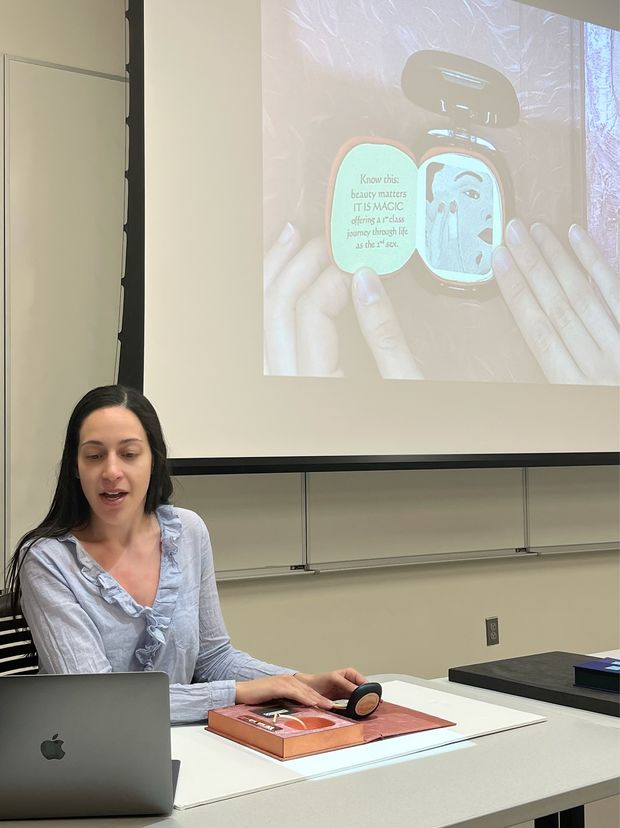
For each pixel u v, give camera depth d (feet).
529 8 12.02
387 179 10.76
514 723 4.73
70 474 5.41
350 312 10.40
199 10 9.43
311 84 10.24
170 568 5.55
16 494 9.64
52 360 9.85
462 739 4.46
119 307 10.23
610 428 12.25
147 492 5.63
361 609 11.19
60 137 9.90
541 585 12.73
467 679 5.82
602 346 12.28
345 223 10.44
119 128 10.27
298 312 10.04
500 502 12.27
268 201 9.87
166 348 9.18
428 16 11.18
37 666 5.85
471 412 11.16
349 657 11.09
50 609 5.08
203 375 9.38
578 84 12.42
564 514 12.83
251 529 10.37
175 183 9.25
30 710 3.59
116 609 5.27
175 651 5.52
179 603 5.57
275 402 9.82
